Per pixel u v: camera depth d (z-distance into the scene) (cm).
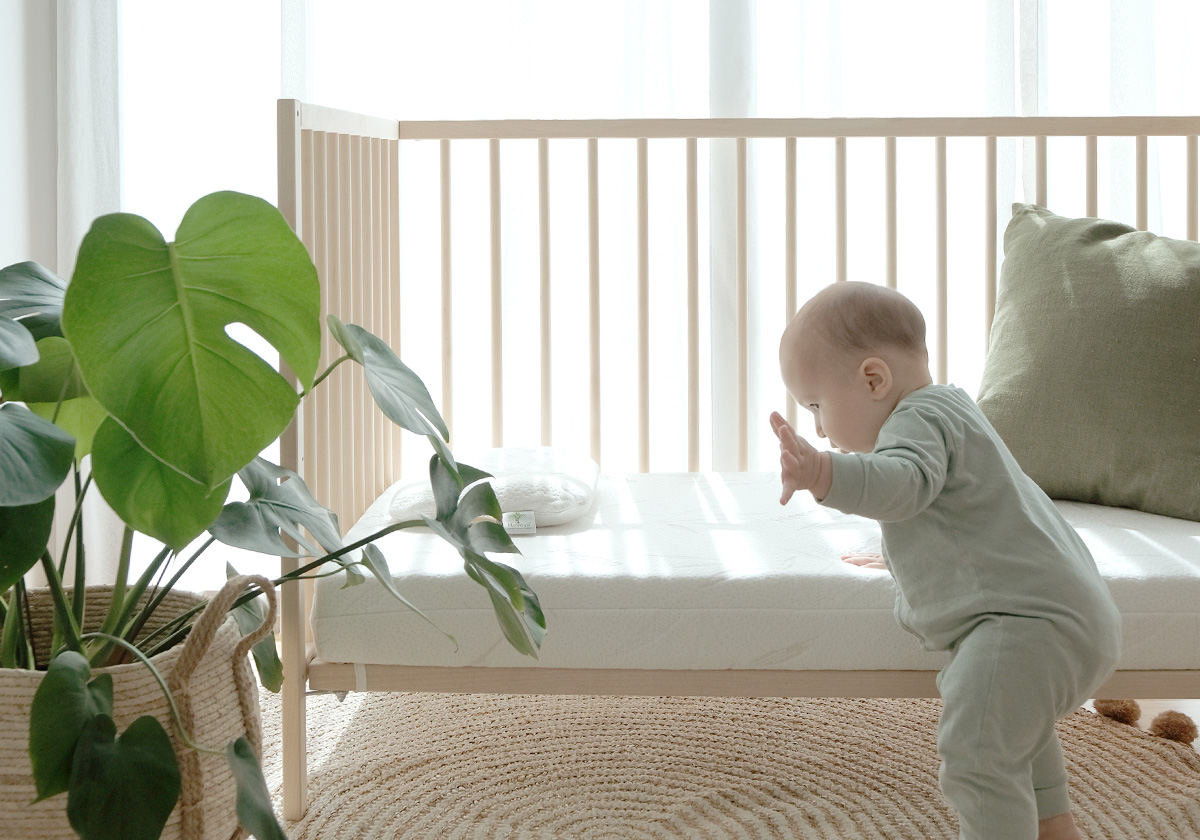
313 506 105
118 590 93
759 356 202
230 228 75
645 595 117
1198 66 193
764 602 117
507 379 202
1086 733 149
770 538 133
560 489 142
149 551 205
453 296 201
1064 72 195
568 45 196
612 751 145
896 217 183
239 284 78
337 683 121
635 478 174
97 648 92
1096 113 195
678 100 199
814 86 196
